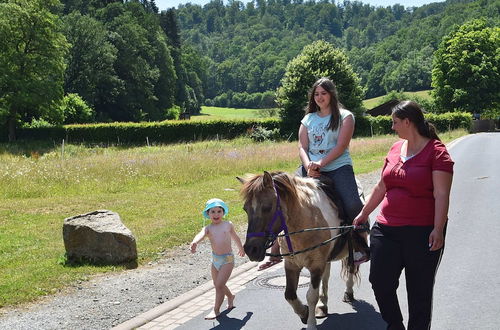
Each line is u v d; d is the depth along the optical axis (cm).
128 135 5009
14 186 1531
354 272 600
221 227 621
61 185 1596
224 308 640
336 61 5788
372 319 593
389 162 464
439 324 570
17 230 1059
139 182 1708
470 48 7475
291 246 496
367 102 14475
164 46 8769
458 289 679
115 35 7631
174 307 641
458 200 1351
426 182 438
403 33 19475
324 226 519
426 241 441
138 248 912
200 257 875
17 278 739
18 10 5088
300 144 589
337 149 552
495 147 3309
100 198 1448
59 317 605
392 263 452
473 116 6994
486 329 554
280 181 488
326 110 571
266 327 578
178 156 2175
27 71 5212
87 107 6625
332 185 561
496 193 1455
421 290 446
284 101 5569
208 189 1627
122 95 7606
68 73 7112
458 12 18900
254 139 4656
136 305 646
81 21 7212
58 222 1141
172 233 1018
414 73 14125
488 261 796
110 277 764
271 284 731
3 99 5069
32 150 3956
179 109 9062
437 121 6200
